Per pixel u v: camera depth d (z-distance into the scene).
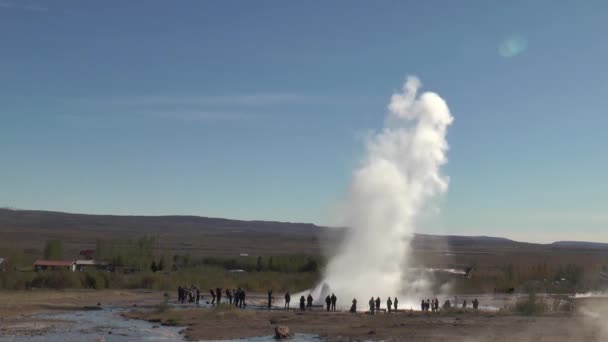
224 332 40.47
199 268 109.06
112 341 36.69
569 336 37.22
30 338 37.28
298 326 43.59
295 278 88.88
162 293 75.06
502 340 35.78
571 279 101.88
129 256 116.25
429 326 43.09
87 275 80.25
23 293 68.38
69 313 51.41
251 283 83.69
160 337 38.47
